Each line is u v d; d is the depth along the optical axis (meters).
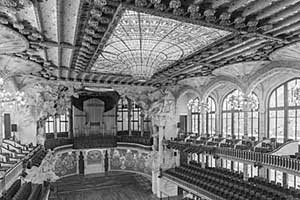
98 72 18.44
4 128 21.69
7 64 14.54
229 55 14.38
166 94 26.67
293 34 11.09
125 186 29.56
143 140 30.41
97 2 7.92
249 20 9.64
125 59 13.69
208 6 8.70
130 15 9.06
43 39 11.26
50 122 29.42
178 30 10.39
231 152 19.00
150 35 10.90
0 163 12.78
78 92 30.02
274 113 20.17
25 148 18.64
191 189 21.97
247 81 18.33
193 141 24.38
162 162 27.02
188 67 17.25
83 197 25.72
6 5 7.38
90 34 10.69
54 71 18.17
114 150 33.00
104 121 33.50
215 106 25.66
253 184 18.48
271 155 15.77
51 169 24.14
